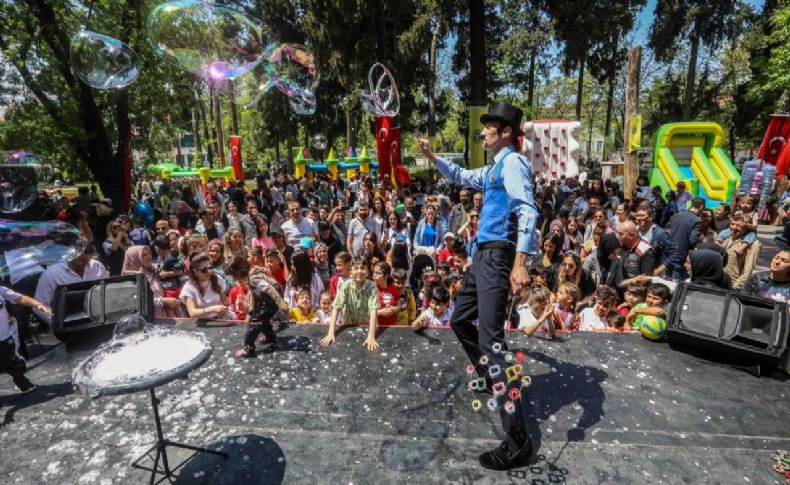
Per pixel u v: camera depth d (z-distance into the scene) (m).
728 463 2.14
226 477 2.09
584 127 48.25
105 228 8.67
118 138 10.78
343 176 25.66
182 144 45.69
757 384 2.78
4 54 8.78
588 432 2.35
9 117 9.46
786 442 2.28
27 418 2.58
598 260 5.20
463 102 30.92
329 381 2.85
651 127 32.78
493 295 2.23
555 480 2.04
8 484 2.09
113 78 5.88
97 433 2.44
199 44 4.91
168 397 2.73
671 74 31.34
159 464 2.19
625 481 2.03
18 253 4.80
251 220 7.11
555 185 13.09
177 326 3.73
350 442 2.31
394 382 2.82
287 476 2.09
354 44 18.84
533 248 2.08
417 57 20.31
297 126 31.95
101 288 3.51
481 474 2.08
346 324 3.69
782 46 19.39
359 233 6.77
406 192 9.62
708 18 25.06
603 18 21.02
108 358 1.83
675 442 2.28
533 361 3.04
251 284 3.19
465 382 2.81
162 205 13.96
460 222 7.46
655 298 3.45
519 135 2.33
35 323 4.69
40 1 8.86
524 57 27.62
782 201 13.08
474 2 15.01
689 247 5.67
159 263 5.49
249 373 2.96
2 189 6.15
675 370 2.94
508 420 2.13
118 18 10.09
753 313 2.98
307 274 4.52
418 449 2.25
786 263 3.52
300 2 22.00
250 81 6.28
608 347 3.26
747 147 34.12
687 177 14.88
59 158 10.12
